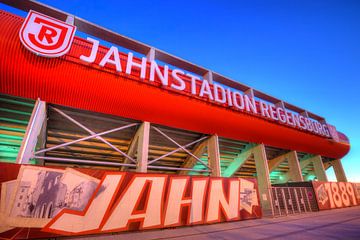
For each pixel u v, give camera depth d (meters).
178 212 11.24
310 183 21.28
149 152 18.69
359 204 26.27
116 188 9.90
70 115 13.45
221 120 16.41
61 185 8.77
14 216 7.65
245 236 8.61
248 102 18.05
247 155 21.89
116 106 12.58
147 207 10.40
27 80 9.98
